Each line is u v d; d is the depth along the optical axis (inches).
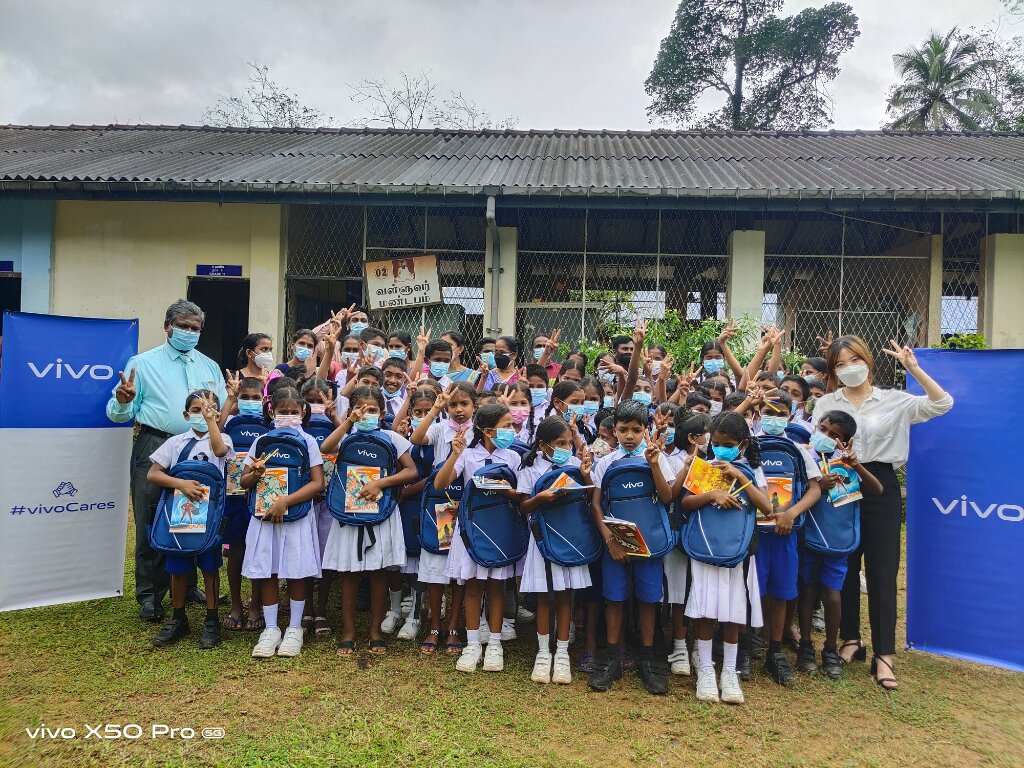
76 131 453.1
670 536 129.3
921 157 370.6
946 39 879.7
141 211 333.4
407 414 161.2
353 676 129.8
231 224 331.9
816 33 844.0
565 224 344.8
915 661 144.9
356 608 173.0
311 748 104.0
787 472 133.7
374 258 334.6
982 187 284.5
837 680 133.3
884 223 329.1
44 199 310.5
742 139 443.5
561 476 129.2
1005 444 137.2
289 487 138.0
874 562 136.8
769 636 135.9
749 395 152.0
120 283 333.4
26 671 128.3
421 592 157.8
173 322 158.2
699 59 903.1
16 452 150.5
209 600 142.0
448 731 110.0
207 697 119.8
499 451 142.6
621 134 461.7
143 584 154.3
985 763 105.2
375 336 196.7
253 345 169.9
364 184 292.8
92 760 100.6
